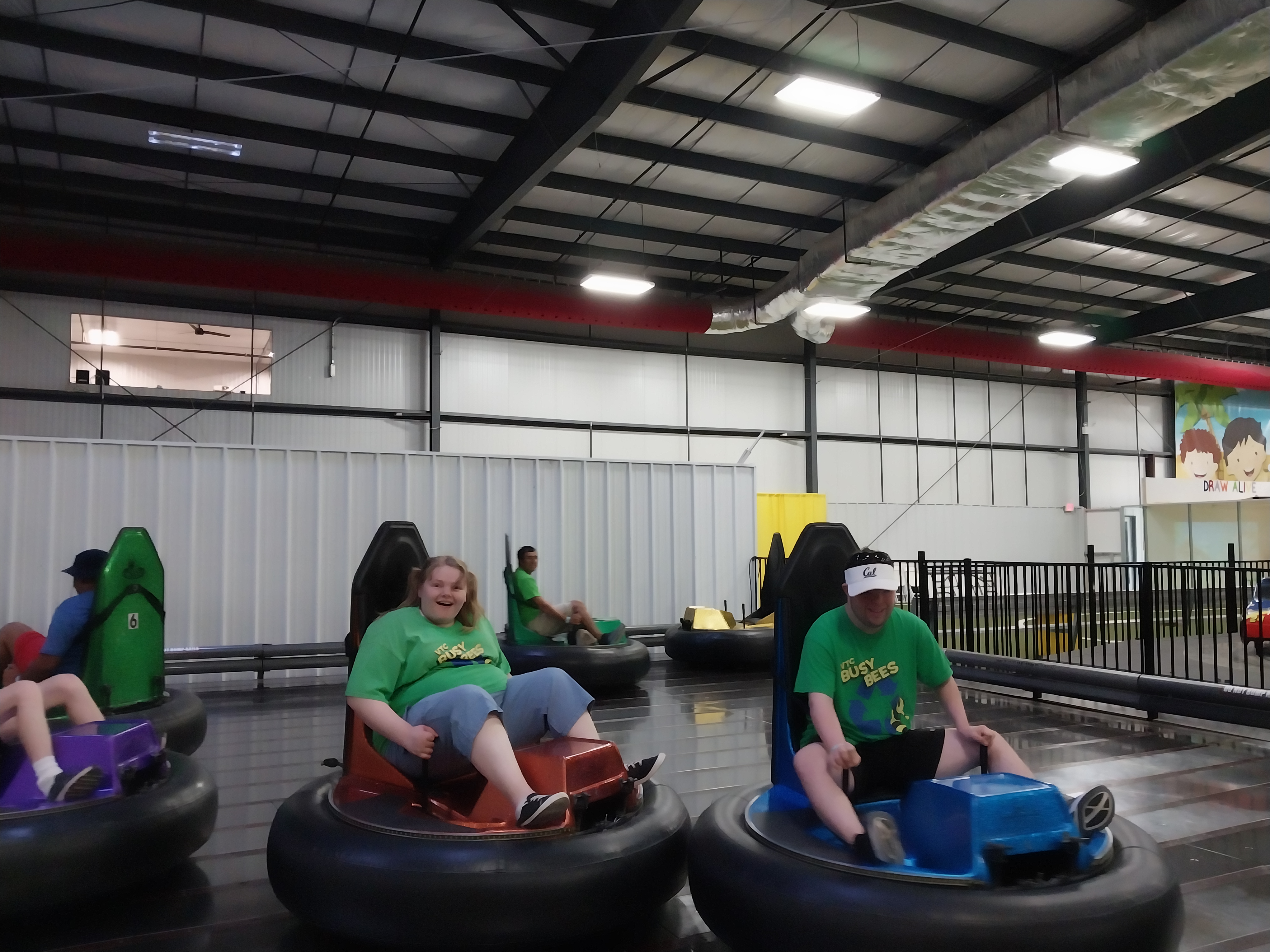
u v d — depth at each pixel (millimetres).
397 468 6809
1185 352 13867
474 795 2148
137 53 5395
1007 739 4176
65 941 2004
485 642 2334
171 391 7973
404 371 8977
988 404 12805
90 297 7715
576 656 5379
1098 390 13773
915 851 1724
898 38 5523
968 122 6523
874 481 11805
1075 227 7441
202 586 6176
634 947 1983
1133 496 13984
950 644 6219
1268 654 6602
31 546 5766
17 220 6207
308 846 1920
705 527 7918
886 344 9969
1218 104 6094
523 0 5059
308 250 8398
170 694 3637
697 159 7043
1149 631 4797
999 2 5203
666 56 5633
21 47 5297
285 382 8430
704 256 9328
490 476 7102
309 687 5938
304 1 5012
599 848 1883
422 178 7227
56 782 2084
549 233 8586
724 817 2012
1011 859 1615
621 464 7598
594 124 5594
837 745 1831
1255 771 3572
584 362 9945
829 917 1574
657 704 5121
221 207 7586
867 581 1976
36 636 3287
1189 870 2455
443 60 5367
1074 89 5020
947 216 6371
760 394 10977
